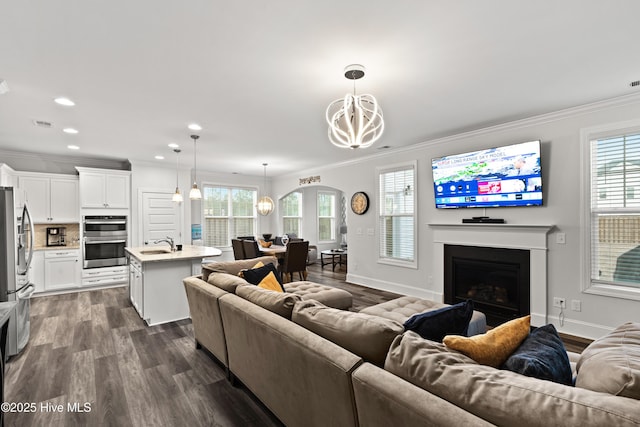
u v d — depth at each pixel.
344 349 1.36
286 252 5.73
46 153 5.30
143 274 3.66
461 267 4.30
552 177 3.45
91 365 2.63
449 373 1.02
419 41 2.04
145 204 6.01
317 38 2.00
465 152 4.19
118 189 5.73
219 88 2.73
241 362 2.13
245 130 4.00
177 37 1.97
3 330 1.95
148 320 3.65
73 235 5.65
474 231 4.09
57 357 2.78
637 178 2.95
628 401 0.76
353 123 2.41
